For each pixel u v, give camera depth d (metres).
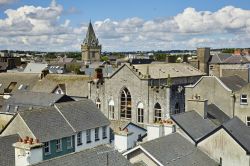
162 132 41.25
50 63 192.25
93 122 57.09
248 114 58.03
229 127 38.88
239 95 58.56
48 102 71.38
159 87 67.50
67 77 92.19
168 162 32.97
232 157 37.69
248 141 38.66
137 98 70.31
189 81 78.69
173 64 82.88
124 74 71.69
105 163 28.30
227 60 116.00
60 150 50.28
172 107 67.50
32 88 93.94
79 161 27.19
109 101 74.25
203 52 97.75
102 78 76.81
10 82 100.94
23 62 190.88
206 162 36.81
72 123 53.59
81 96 84.00
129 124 64.00
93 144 56.47
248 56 131.00
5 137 44.66
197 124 43.75
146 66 75.44
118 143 40.62
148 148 33.59
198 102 46.72
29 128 47.75
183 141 38.41
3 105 75.56
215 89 59.97
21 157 30.05
